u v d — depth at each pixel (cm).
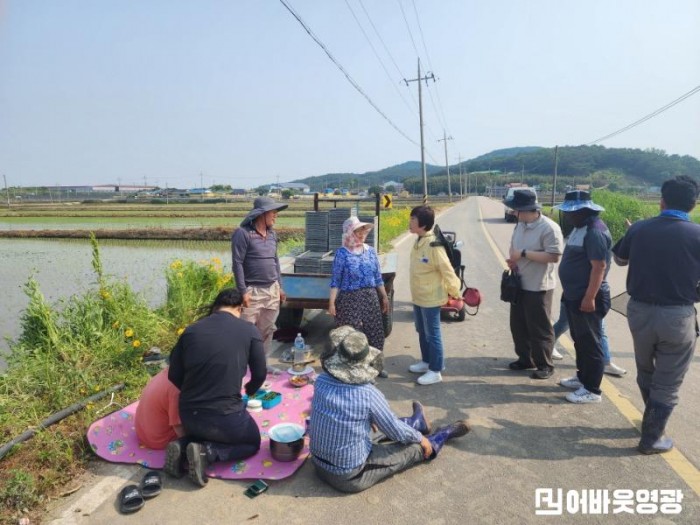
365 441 318
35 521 288
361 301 472
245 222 489
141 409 361
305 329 695
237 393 343
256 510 300
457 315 751
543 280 491
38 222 4344
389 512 299
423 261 488
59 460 346
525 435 396
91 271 1567
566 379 494
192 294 750
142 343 571
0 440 373
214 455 332
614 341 653
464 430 380
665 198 359
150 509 300
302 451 364
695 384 498
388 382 509
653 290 353
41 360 496
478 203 7175
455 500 312
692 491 321
